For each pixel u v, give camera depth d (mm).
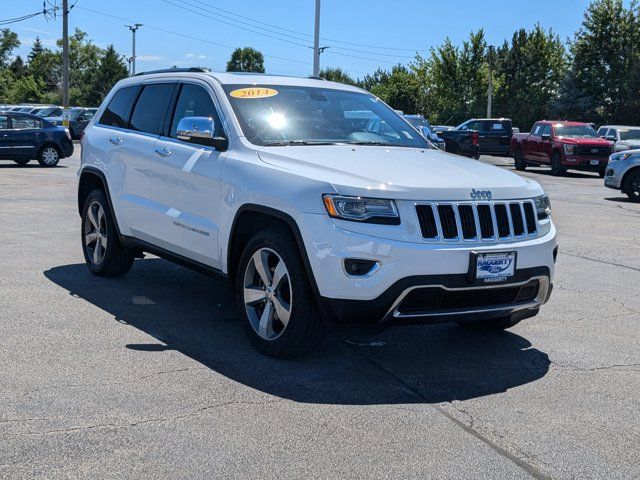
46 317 5801
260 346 5023
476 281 4547
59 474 3295
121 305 6250
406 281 4387
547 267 4953
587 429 3998
